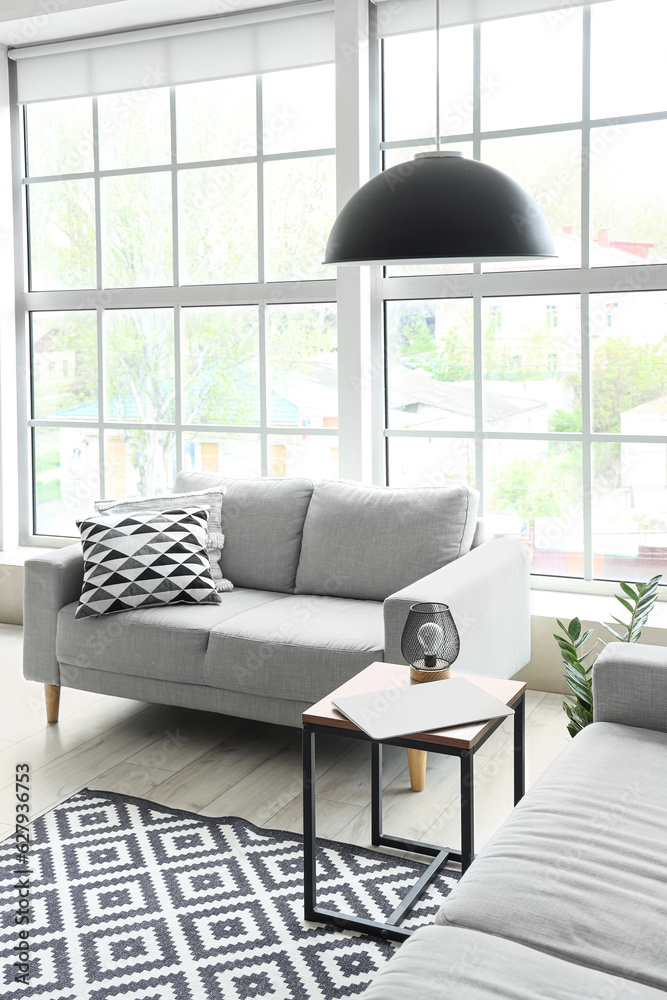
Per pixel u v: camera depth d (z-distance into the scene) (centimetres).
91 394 482
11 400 488
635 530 386
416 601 280
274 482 385
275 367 439
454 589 289
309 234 425
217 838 266
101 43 450
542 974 140
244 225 437
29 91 473
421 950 148
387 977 142
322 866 250
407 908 227
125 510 374
